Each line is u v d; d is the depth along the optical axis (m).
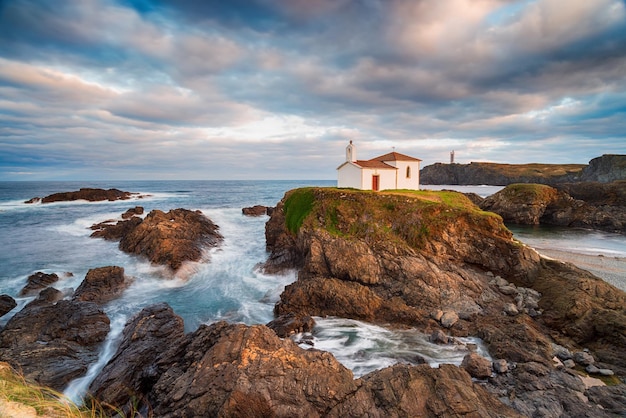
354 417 10.65
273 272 31.17
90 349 17.52
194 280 29.47
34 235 43.44
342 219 30.42
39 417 6.84
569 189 71.94
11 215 58.56
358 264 25.44
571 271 23.69
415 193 39.50
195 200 92.56
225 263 34.28
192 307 24.03
